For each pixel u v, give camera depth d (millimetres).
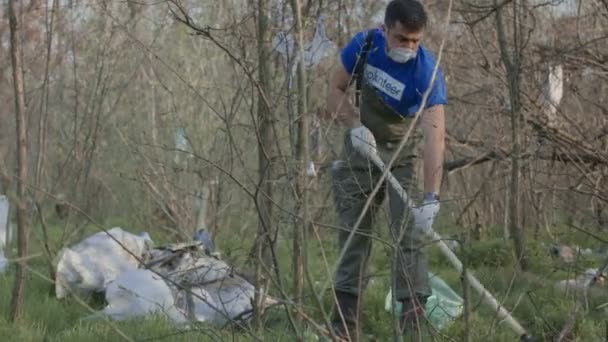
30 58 8328
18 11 6152
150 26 9727
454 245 7449
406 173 5473
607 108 8914
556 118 8781
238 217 8930
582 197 8312
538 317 5848
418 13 5242
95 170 10508
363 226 5449
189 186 9602
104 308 6188
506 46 8312
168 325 5504
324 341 4445
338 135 5660
